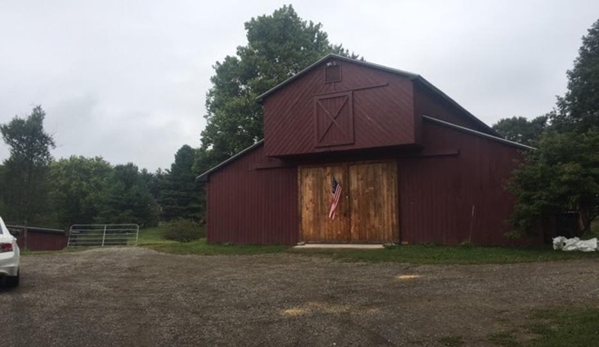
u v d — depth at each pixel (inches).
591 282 334.6
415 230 633.0
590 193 493.4
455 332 234.8
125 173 2588.6
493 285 346.0
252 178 749.3
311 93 669.3
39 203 1208.8
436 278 391.2
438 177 626.2
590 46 1514.5
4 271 367.9
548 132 565.9
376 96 629.0
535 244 567.8
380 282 384.8
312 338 235.6
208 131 1393.9
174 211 2230.6
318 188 696.4
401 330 241.8
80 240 1075.9
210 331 252.8
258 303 318.3
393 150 647.1
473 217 602.2
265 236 730.2
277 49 1331.2
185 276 450.3
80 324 270.4
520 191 527.2
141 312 299.3
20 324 271.0
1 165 1198.9
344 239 671.8
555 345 208.4
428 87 652.1
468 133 613.3
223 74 1398.9
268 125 692.7
